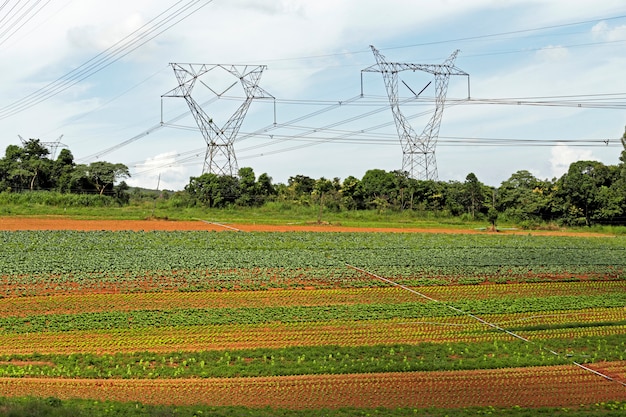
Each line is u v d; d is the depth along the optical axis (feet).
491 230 368.27
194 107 397.39
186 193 410.31
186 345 145.48
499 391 124.16
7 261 213.46
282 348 144.56
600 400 121.39
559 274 233.14
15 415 89.45
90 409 101.30
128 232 282.15
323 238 292.20
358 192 462.19
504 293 205.16
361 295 193.36
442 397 120.16
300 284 201.57
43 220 306.76
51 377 122.62
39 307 168.55
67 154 465.06
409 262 240.53
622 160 429.38
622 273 239.50
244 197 412.16
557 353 148.15
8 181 427.33
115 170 431.02
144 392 117.39
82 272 203.92
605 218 413.39
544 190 462.19
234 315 167.12
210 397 116.26
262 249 257.55
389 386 124.88
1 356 132.46
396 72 374.43
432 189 452.76
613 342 157.48
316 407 113.60
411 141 427.74
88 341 145.18
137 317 162.61
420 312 176.96
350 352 143.13
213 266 219.41
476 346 150.30
